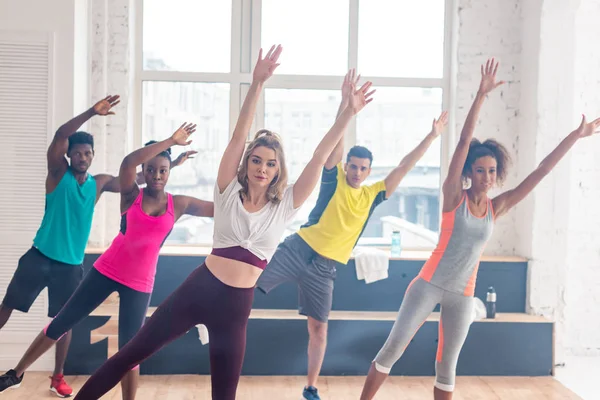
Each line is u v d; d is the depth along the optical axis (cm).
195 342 463
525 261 501
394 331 357
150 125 541
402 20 550
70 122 387
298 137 547
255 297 489
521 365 473
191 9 541
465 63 528
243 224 290
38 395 413
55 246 401
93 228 507
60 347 414
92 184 411
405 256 505
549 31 497
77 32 477
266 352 464
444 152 549
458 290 350
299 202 297
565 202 501
